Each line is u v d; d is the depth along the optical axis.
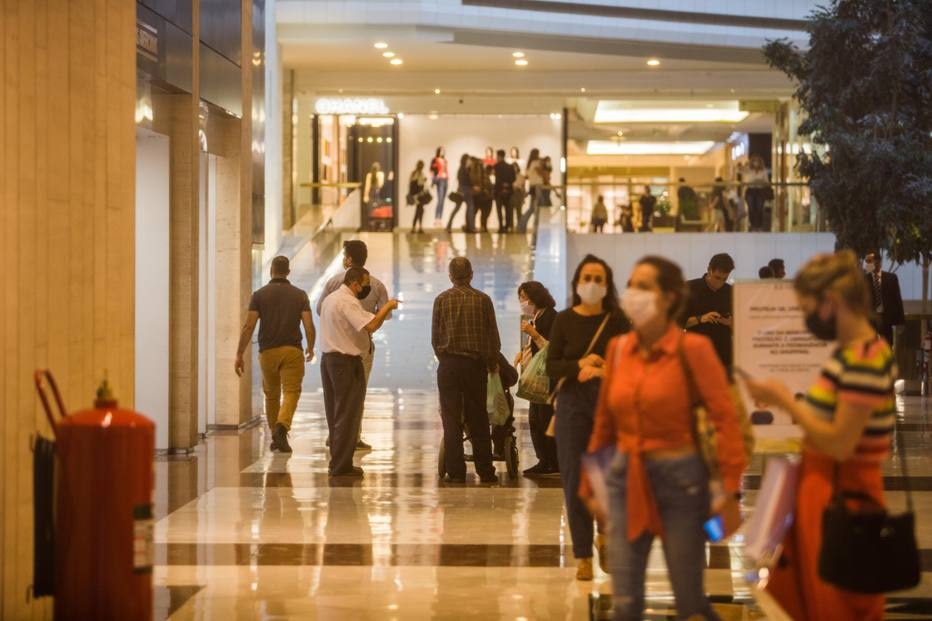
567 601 8.30
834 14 23.81
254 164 19.08
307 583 8.80
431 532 10.55
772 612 5.82
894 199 23.02
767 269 20.45
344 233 35.59
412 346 25.56
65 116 7.77
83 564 6.39
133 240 9.23
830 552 5.52
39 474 6.73
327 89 38.97
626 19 32.59
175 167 15.23
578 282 8.60
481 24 31.98
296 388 15.50
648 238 36.34
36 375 6.61
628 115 45.28
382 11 31.86
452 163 44.84
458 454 13.09
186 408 15.22
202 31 16.03
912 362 22.64
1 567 6.82
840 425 5.50
